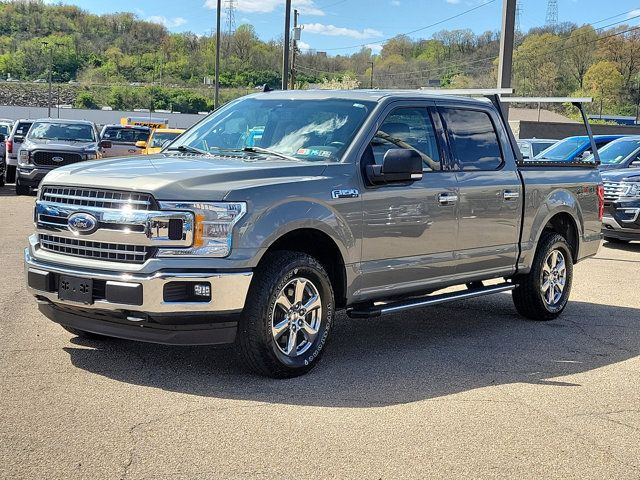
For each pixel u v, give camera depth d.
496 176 7.31
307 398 5.27
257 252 5.34
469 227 7.00
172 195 5.21
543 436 4.77
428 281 6.72
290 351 5.68
